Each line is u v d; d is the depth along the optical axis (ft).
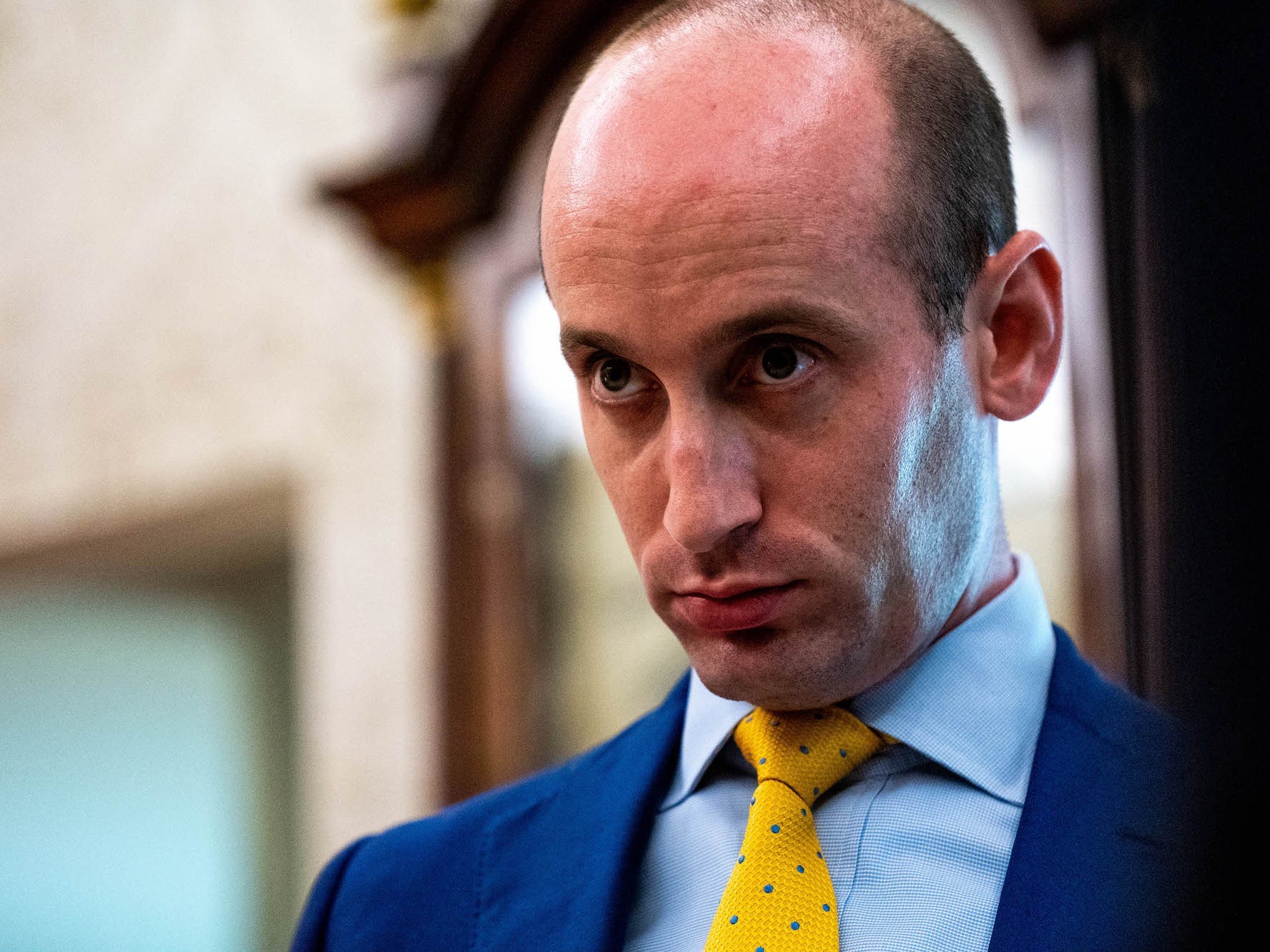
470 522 19.66
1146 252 3.38
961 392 5.42
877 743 5.83
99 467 27.91
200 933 33.86
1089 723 5.75
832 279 4.91
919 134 5.29
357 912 6.63
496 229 19.72
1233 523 2.64
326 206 20.85
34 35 30.30
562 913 6.03
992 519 6.06
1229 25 2.72
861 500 5.06
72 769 36.11
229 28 26.89
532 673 19.08
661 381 5.08
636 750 6.56
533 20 18.81
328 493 24.32
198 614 34.40
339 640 23.66
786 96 5.04
